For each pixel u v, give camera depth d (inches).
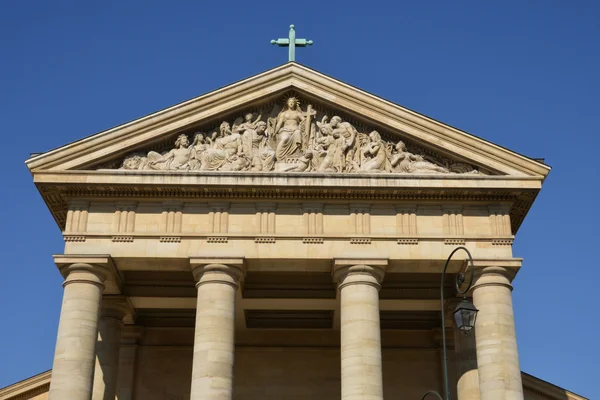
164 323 2277.3
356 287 1852.9
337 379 2252.7
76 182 1889.8
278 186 1892.2
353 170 1943.9
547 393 2251.5
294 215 1916.8
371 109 1966.0
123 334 2241.6
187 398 2219.5
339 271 1882.4
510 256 1892.2
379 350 1809.8
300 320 2282.2
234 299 1857.8
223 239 1887.3
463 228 1919.3
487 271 1879.9
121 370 2208.4
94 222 1900.8
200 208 1919.3
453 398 2193.7
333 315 2245.3
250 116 1985.7
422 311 2262.6
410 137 1959.9
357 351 1791.3
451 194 1921.8
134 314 2222.0
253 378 2250.2
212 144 1967.3
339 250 1883.6
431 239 1902.1
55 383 1761.8
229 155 1947.6
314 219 1911.9
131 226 1897.1
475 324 1865.2
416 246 1898.4
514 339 1838.1
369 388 1759.4
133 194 1916.8
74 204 1914.4
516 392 1787.6
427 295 2117.4
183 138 1959.9
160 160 1937.7
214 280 1847.9
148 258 1872.5
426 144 1956.2
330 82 1973.4
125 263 1895.9
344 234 1895.9
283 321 2281.0
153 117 1943.9
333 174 1898.4
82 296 1835.6
